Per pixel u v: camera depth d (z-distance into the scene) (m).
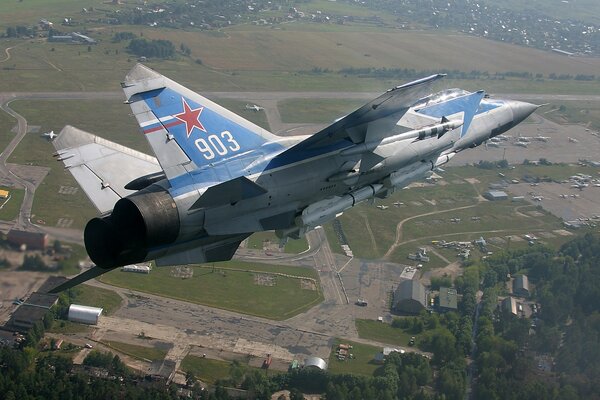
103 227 15.45
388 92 16.05
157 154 15.66
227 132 16.88
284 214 17.42
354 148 17.88
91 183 16.06
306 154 17.56
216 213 15.81
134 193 15.34
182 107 16.39
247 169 16.73
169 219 15.16
